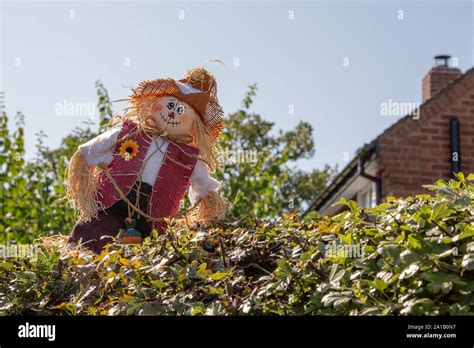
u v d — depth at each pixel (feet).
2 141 37.50
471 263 9.13
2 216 37.19
